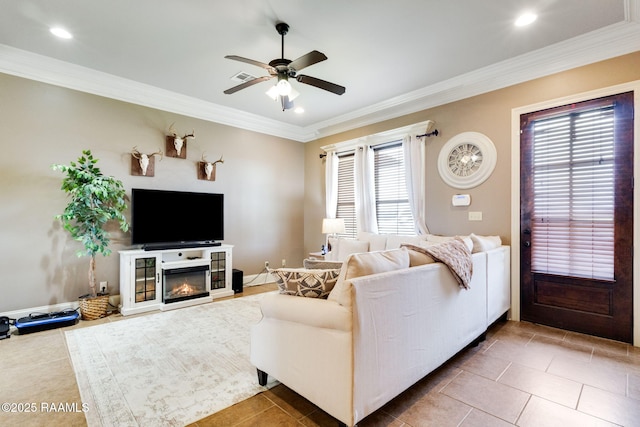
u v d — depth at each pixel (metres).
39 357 2.53
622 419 1.75
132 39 2.99
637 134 2.75
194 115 4.67
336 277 1.87
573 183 3.10
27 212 3.36
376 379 1.65
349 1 2.43
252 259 5.39
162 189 4.34
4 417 1.77
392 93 4.29
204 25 2.76
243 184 5.27
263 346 2.05
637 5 2.46
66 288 3.58
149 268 3.87
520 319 3.44
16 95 3.31
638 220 2.75
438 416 1.77
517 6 2.49
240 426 1.71
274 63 2.64
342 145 5.35
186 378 2.21
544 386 2.09
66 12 2.57
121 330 3.14
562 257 3.17
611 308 2.89
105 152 3.87
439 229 4.12
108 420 1.74
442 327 2.21
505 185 3.54
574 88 3.09
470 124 3.83
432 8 2.52
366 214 4.92
